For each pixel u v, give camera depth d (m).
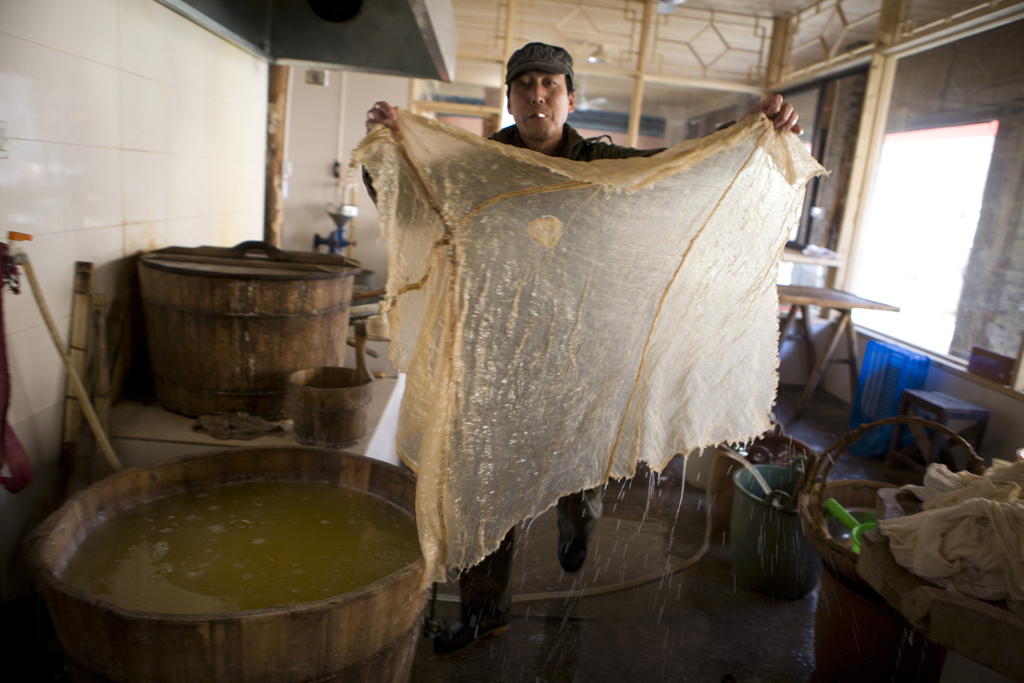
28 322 1.92
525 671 1.91
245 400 2.44
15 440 1.69
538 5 5.98
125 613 1.12
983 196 4.02
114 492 1.61
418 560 1.38
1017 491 1.56
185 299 2.32
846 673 1.85
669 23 6.10
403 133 1.39
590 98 6.39
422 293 1.53
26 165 1.86
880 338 4.80
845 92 5.41
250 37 3.24
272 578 1.46
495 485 1.47
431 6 2.54
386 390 3.12
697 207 1.55
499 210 1.41
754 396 1.82
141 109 2.50
